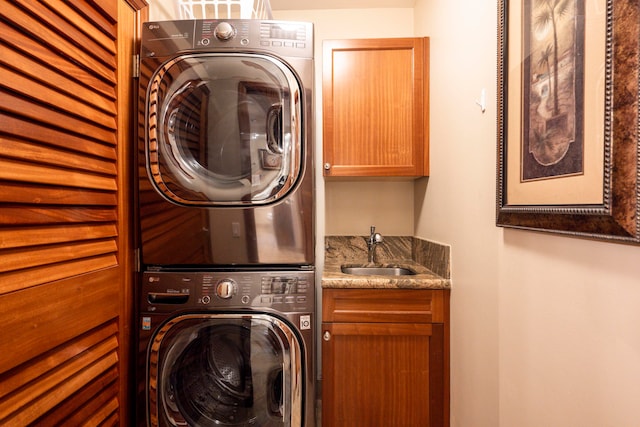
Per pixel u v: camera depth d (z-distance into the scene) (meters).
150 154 1.26
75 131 0.93
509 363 0.96
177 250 1.28
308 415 1.26
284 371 1.25
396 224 2.19
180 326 1.25
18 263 0.74
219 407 1.28
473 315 1.22
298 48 1.29
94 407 1.02
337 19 2.18
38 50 0.78
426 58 1.79
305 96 1.28
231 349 1.29
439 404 1.51
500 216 0.95
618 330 0.58
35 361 0.78
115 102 1.15
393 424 1.52
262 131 1.29
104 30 1.07
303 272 1.28
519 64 0.86
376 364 1.53
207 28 1.28
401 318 1.51
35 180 0.78
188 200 1.27
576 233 0.65
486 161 1.10
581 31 0.63
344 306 1.53
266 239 1.28
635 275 0.55
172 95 1.28
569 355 0.71
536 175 0.79
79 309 0.93
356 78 1.81
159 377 1.24
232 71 1.27
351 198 2.20
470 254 1.25
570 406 0.70
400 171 1.81
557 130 0.71
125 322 1.22
